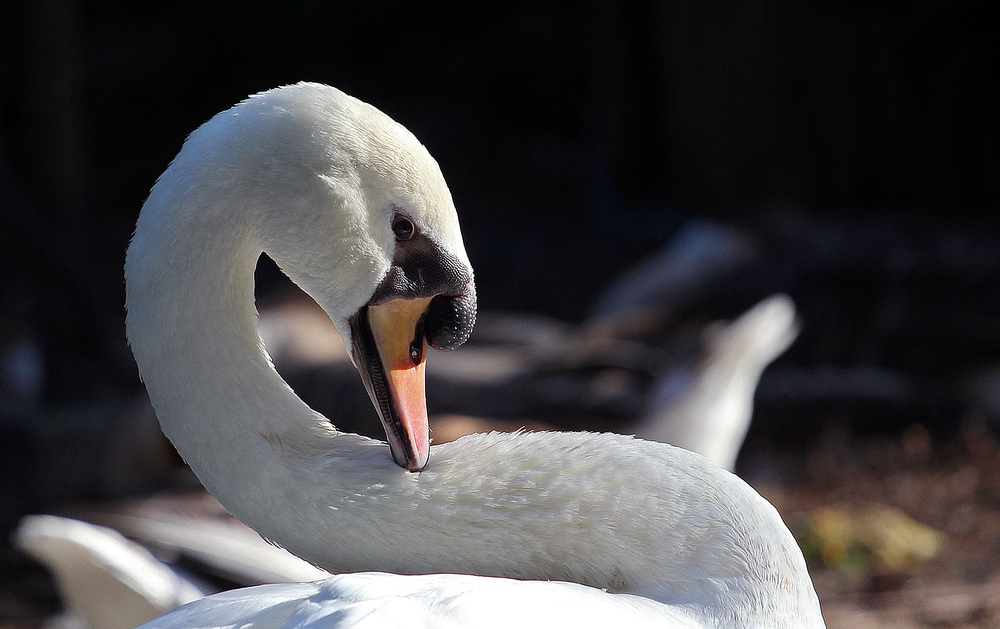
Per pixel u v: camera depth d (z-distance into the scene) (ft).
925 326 36.50
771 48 46.83
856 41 46.19
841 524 28.09
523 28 77.97
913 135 46.44
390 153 11.42
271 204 11.23
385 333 11.80
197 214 11.19
